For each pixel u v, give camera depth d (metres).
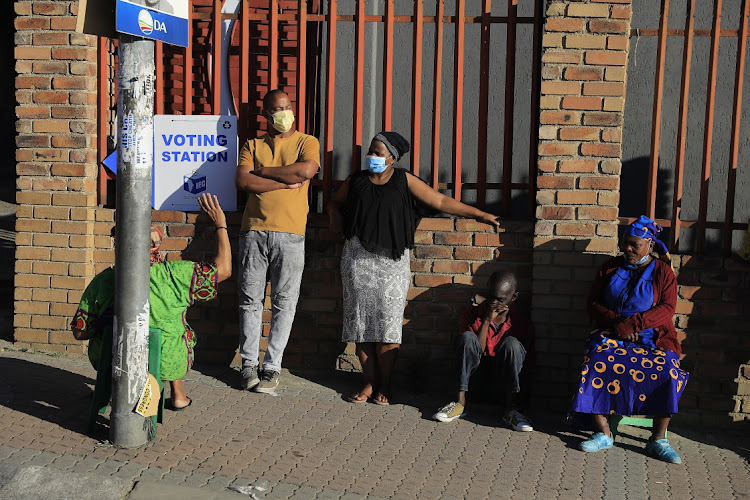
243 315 5.86
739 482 4.88
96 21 4.43
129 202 4.56
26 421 4.92
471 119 7.18
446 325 6.04
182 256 6.23
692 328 5.73
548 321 5.82
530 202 6.04
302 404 5.63
